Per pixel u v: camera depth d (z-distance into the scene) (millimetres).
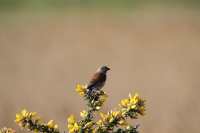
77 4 64062
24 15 57906
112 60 34688
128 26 49375
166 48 38438
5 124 17031
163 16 53438
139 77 28500
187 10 56500
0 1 63281
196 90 24188
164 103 21281
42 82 26969
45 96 22906
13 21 54219
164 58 34688
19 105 20547
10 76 28953
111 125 6617
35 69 31188
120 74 29562
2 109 19562
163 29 46438
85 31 47562
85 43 41875
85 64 33031
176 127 17156
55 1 64562
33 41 43031
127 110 6602
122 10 59969
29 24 52031
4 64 33156
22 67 31984
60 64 32938
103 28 48844
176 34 43688
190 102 21031
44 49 39125
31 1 64438
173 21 49906
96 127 6691
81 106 19844
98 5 63094
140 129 17031
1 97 22766
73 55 36438
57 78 28172
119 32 46469
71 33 46625
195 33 43688
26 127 6676
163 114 18906
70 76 28875
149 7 60250
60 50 38562
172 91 24172
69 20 53938
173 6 59594
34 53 37344
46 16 57188
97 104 6910
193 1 60281
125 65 32719
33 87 25562
